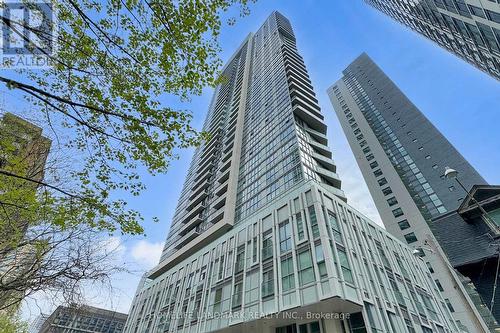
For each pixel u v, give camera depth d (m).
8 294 5.74
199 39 6.68
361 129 73.31
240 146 48.56
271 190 31.31
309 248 17.91
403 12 48.03
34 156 5.96
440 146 53.69
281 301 16.89
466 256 19.62
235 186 40.25
